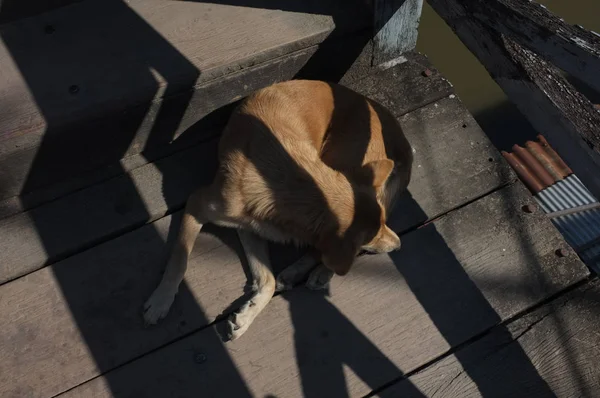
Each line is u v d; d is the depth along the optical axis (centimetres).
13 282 138
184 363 133
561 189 188
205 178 150
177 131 152
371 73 165
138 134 148
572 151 125
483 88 226
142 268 141
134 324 136
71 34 147
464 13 141
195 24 150
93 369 132
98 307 137
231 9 152
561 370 137
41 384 131
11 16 148
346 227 132
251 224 140
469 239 147
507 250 146
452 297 142
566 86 129
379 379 134
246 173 137
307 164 136
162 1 152
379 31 156
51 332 135
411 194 152
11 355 133
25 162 141
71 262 141
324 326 138
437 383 135
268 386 132
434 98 163
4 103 139
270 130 139
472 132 159
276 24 151
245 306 136
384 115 151
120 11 150
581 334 140
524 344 138
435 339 138
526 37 127
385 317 139
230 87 150
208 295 139
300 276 141
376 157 147
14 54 145
